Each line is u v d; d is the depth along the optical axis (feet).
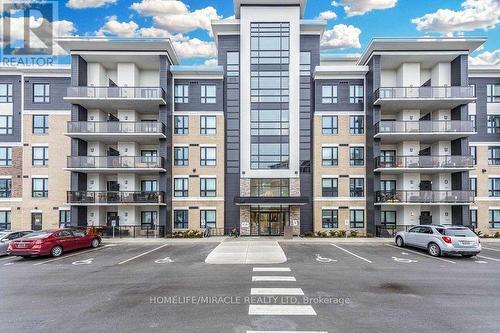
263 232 86.58
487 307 26.17
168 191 86.02
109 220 86.22
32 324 22.59
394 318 23.53
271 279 35.06
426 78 91.56
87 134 81.30
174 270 40.27
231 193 89.30
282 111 89.92
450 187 85.20
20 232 57.26
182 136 89.56
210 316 23.76
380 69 84.74
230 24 91.86
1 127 88.17
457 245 49.24
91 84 87.76
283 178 88.38
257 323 22.38
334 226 86.99
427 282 34.12
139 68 91.56
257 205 87.04
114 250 58.95
